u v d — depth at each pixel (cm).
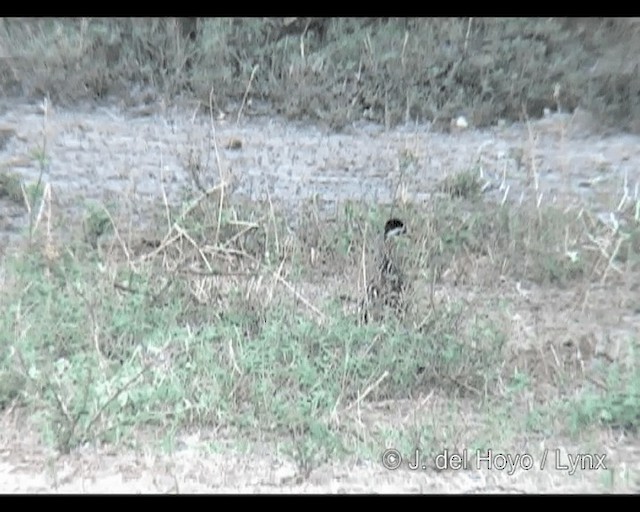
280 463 1112
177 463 1104
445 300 1435
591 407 1215
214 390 1207
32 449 1122
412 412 1221
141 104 1930
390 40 2038
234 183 1695
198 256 1498
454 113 1964
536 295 1501
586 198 1736
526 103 1983
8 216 1606
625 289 1517
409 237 1553
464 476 1102
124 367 1245
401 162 1777
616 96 1992
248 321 1363
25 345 1271
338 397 1226
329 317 1370
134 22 2006
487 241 1583
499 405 1244
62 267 1445
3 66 1930
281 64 1992
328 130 1919
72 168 1738
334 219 1614
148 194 1672
